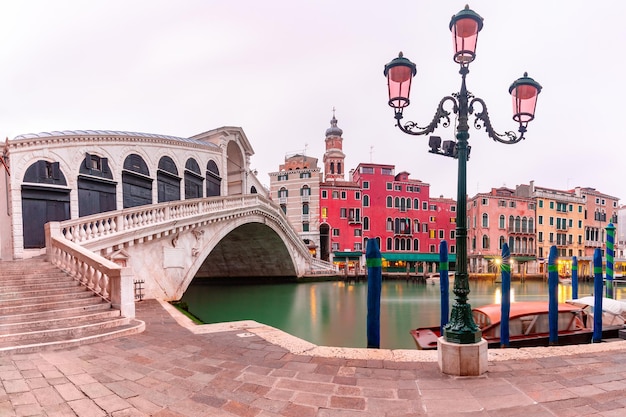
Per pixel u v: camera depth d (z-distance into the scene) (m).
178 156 21.28
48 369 4.40
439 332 10.99
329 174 53.66
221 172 25.52
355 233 45.28
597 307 9.54
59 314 6.99
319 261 39.94
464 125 4.70
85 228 13.50
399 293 29.41
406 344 13.55
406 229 46.97
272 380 4.06
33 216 14.21
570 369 4.35
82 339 5.68
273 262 34.28
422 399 3.54
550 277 9.61
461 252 4.48
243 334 6.40
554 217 50.38
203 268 35.84
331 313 20.03
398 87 4.73
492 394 3.63
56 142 15.05
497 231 47.53
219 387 3.86
